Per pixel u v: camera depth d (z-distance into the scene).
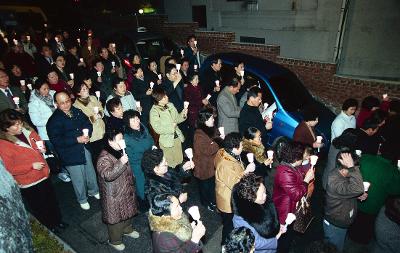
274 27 10.84
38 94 5.36
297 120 6.23
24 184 4.05
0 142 3.77
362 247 4.36
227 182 3.85
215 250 4.41
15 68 7.40
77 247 4.48
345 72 9.42
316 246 2.50
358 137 4.45
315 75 8.55
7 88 5.91
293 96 6.80
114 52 9.25
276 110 6.54
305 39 10.09
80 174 4.90
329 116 6.84
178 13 14.20
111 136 3.65
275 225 2.95
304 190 3.56
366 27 8.59
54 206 4.60
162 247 2.67
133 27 14.83
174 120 5.25
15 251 2.84
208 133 4.58
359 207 4.02
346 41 9.11
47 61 8.83
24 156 3.93
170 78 6.49
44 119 5.36
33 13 15.11
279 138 4.08
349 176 3.35
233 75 7.52
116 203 3.92
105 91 7.50
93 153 5.26
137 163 4.58
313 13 9.59
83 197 5.14
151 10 15.95
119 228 4.21
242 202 2.84
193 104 6.36
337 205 3.47
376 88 7.47
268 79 6.85
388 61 8.57
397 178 3.64
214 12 12.66
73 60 8.84
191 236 2.83
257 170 4.41
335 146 4.05
